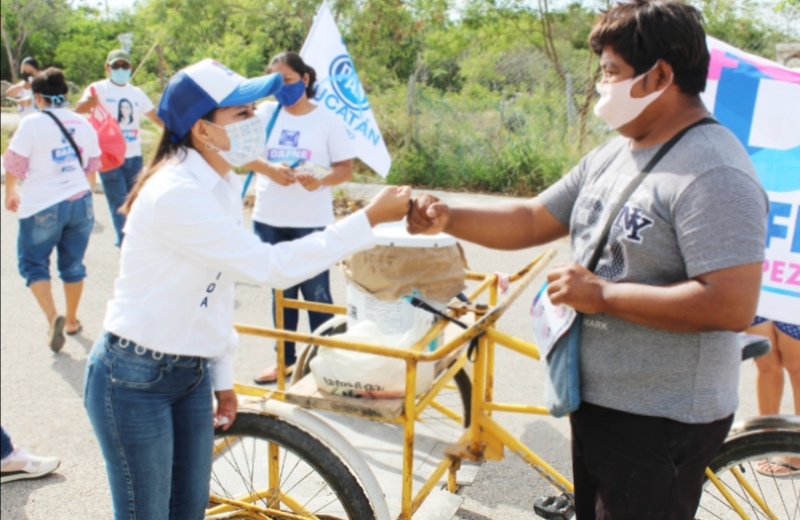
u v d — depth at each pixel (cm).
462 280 301
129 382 215
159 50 1312
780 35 1075
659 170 193
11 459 358
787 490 326
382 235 295
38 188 514
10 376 487
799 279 296
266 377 465
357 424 410
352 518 257
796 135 293
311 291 447
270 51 1431
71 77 2486
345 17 1280
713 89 308
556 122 1198
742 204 181
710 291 181
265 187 460
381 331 298
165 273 211
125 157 745
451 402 450
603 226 203
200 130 213
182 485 240
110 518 332
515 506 337
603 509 215
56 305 630
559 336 213
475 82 1361
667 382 197
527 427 412
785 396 446
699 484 211
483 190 1128
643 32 190
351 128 551
